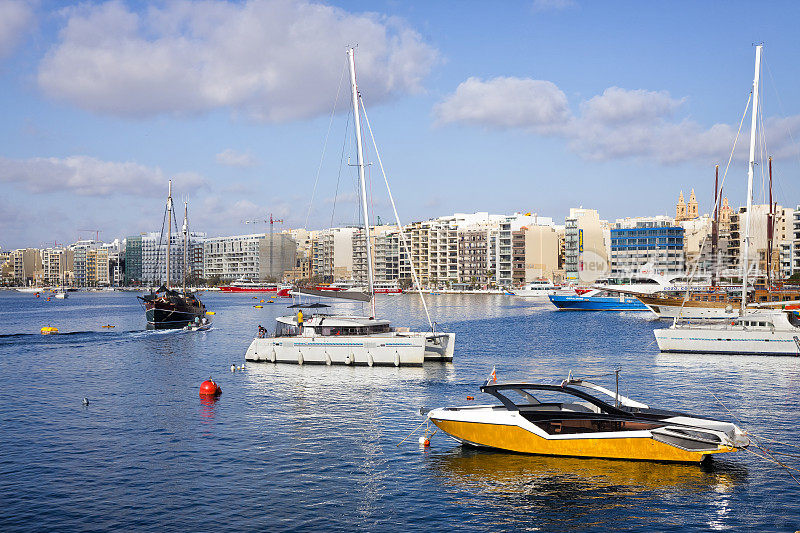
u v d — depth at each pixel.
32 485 28.55
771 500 27.11
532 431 32.09
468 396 46.28
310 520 25.23
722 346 67.19
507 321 123.00
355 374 54.94
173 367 60.31
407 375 54.66
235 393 47.50
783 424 38.22
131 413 41.50
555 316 136.75
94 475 29.81
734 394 46.72
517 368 60.28
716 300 112.25
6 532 23.95
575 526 24.94
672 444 30.31
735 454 32.50
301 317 61.03
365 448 33.78
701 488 28.25
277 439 35.41
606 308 155.00
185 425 38.41
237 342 83.00
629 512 26.08
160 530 24.23
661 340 69.38
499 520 25.36
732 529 24.69
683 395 46.53
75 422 39.22
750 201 68.50
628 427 31.36
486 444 32.97
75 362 64.00
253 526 24.66
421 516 25.69
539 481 29.05
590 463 31.16
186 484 28.77
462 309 166.00
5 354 70.19
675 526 24.94
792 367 58.44
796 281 197.50
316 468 30.81
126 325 119.75
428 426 37.84
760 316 68.69
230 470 30.55
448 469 30.61
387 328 62.81
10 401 45.34
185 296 116.44
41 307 195.50
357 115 61.34
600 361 64.69
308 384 50.69
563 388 33.00
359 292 62.94
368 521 25.19
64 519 25.12
